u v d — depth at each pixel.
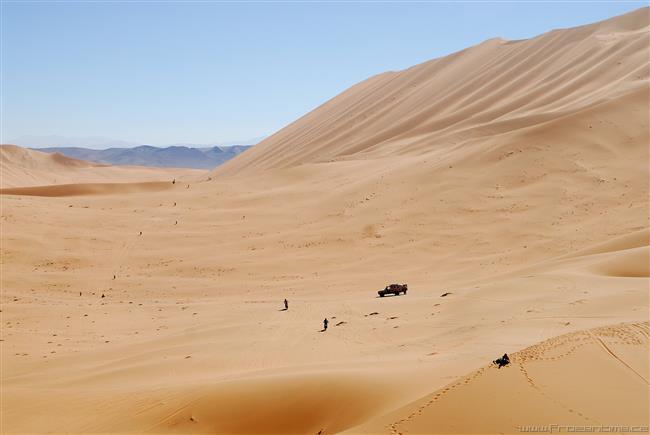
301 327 26.59
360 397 13.79
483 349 17.47
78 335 28.70
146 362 21.98
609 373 10.98
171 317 31.98
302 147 118.12
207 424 14.16
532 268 33.00
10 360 24.17
